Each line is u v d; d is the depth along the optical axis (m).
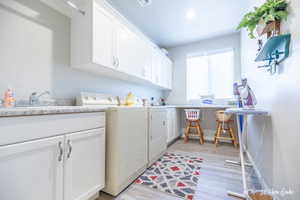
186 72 3.84
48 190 0.87
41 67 1.36
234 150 2.66
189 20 2.68
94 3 1.49
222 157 2.29
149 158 1.90
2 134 0.69
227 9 2.36
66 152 0.97
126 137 1.44
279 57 1.15
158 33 3.20
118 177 1.32
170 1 2.16
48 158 0.87
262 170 1.53
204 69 3.66
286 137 1.00
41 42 1.37
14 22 1.19
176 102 3.95
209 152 2.54
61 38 1.54
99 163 1.23
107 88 2.18
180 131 3.77
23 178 0.76
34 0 1.33
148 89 3.42
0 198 0.68
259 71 1.78
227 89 3.40
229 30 3.10
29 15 1.29
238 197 1.28
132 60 2.14
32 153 0.80
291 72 0.95
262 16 1.23
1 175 0.68
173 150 2.66
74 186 1.01
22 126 0.75
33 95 1.26
